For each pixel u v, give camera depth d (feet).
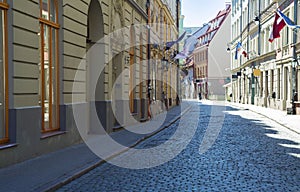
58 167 32.01
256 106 151.74
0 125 32.12
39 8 38.58
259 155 39.86
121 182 28.35
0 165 30.81
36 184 25.91
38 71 36.99
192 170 32.53
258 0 148.56
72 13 45.09
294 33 100.17
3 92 32.45
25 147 34.47
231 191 25.41
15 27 32.96
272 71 131.64
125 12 68.64
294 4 100.32
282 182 27.91
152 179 29.30
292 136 57.21
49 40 40.96
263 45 146.10
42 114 39.29
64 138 42.86
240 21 192.34
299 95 100.42
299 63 98.27
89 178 29.81
